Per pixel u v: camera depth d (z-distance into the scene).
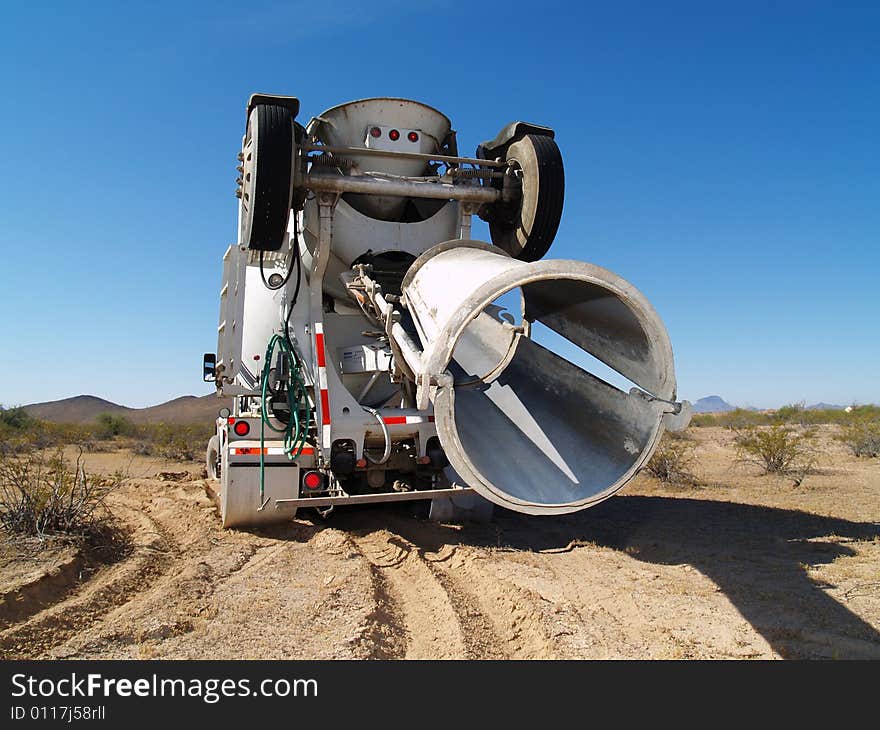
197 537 7.23
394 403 7.99
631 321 4.78
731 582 5.70
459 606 5.24
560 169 7.77
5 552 6.25
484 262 5.05
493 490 4.27
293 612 4.98
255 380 8.28
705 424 33.53
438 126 8.38
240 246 8.13
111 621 4.84
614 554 6.75
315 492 7.26
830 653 4.23
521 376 6.39
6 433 23.81
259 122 6.77
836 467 13.72
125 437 31.25
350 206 7.86
